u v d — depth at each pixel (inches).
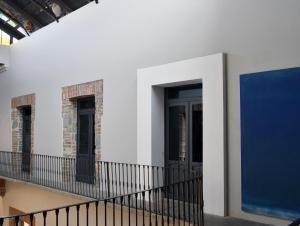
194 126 237.5
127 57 270.2
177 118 249.4
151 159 244.1
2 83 482.3
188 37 224.8
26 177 357.7
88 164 317.7
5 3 418.9
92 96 320.5
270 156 181.6
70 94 333.4
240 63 198.1
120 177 271.1
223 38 206.4
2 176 368.5
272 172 180.5
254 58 192.1
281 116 178.7
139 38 259.8
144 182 235.1
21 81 430.6
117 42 279.6
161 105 252.7
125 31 272.5
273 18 185.3
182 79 224.5
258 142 186.5
